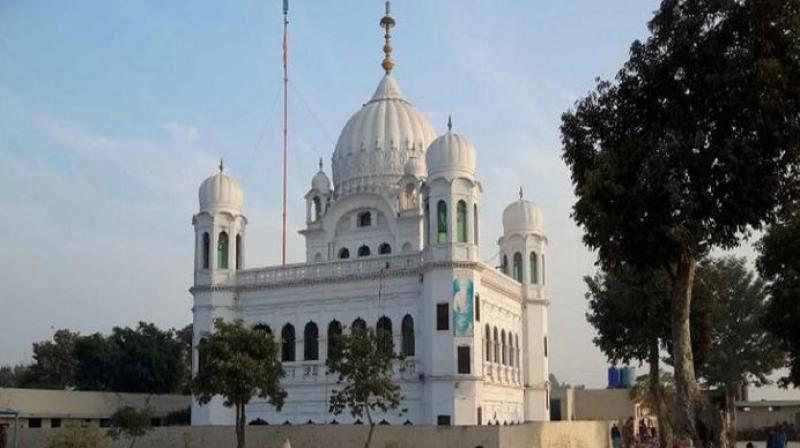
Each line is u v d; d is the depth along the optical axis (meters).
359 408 53.88
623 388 102.12
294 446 55.56
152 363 98.12
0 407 70.62
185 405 86.19
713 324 54.31
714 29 36.59
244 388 51.50
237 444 54.84
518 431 53.62
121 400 81.81
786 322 48.38
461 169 67.00
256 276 73.94
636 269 39.72
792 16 34.56
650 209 36.66
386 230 78.56
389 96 86.50
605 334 56.12
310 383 69.12
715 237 37.16
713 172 35.88
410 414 65.25
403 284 67.69
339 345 54.53
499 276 74.38
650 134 37.69
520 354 80.44
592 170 37.72
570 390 99.38
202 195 75.94
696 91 36.56
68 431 51.12
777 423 92.50
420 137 83.00
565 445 60.00
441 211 66.69
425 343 65.25
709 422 37.00
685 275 38.25
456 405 63.22
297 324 71.12
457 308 64.56
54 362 109.31
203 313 74.00
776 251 48.31
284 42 84.50
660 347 56.00
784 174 36.62
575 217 37.91
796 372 52.44
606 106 39.75
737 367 81.62
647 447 63.47
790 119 34.72
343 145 83.94
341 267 70.44
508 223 85.56
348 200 80.44
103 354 97.12
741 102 35.16
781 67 34.25
